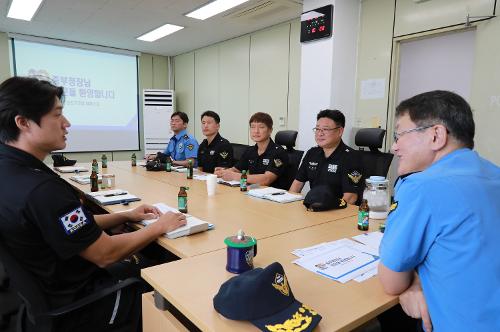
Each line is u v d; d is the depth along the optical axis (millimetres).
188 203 2080
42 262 1094
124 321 1207
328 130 2383
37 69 5660
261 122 3027
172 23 4781
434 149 958
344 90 3850
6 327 1143
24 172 1067
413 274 975
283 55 4789
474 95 3025
